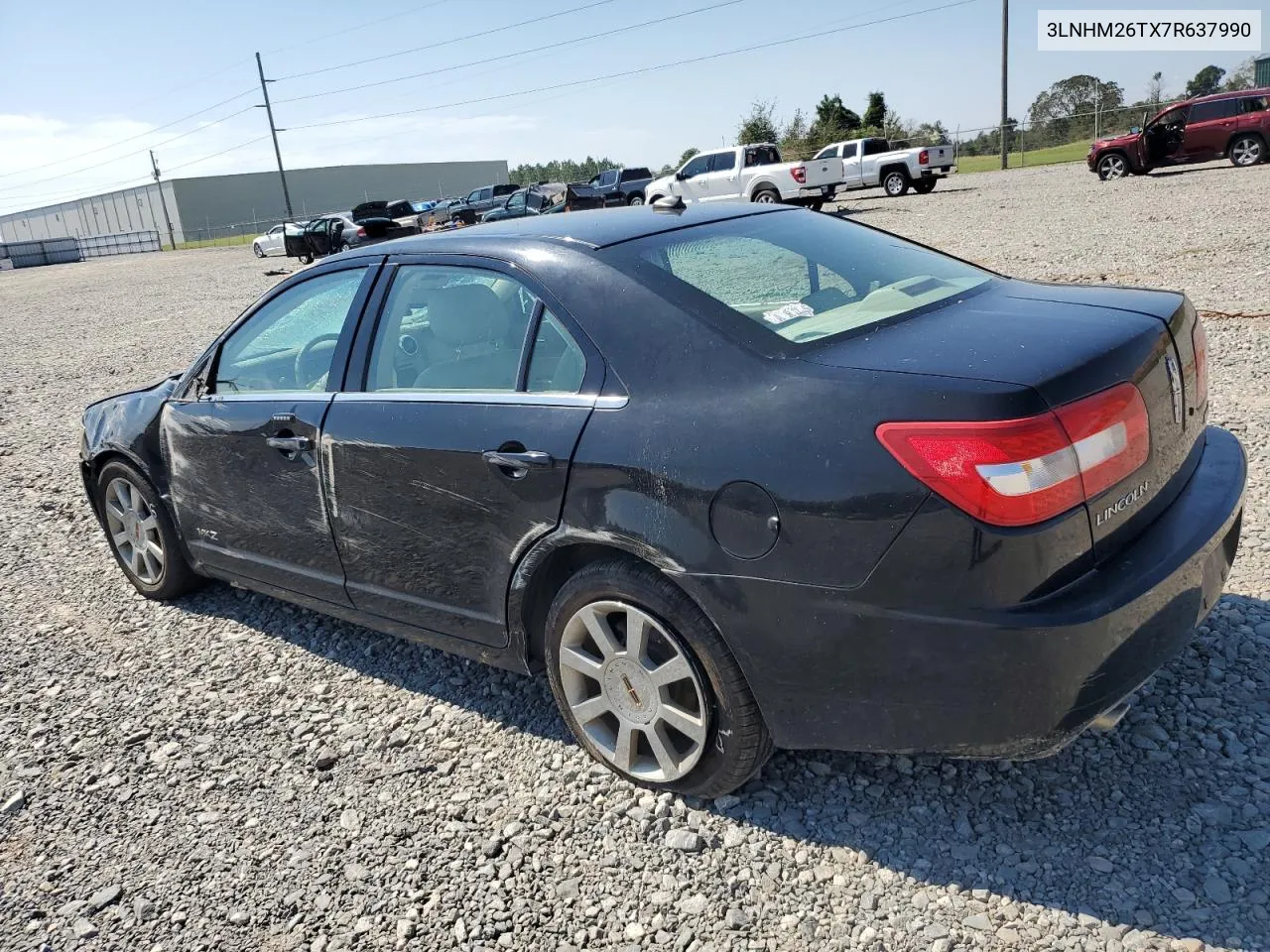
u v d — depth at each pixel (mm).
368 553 3438
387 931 2523
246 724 3590
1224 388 6051
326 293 3695
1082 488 2201
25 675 4148
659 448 2541
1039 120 43625
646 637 2736
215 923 2619
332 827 2949
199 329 15789
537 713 3432
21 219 124875
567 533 2773
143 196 91312
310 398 3570
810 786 2852
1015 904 2340
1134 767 2750
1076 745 2867
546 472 2779
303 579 3797
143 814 3117
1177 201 16797
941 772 2844
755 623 2443
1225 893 2287
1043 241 13453
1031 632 2143
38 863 2945
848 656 2348
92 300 25047
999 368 2248
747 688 2578
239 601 4688
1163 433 2502
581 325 2812
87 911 2719
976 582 2164
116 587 5047
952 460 2139
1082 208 17562
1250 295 8602
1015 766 2820
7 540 5980
